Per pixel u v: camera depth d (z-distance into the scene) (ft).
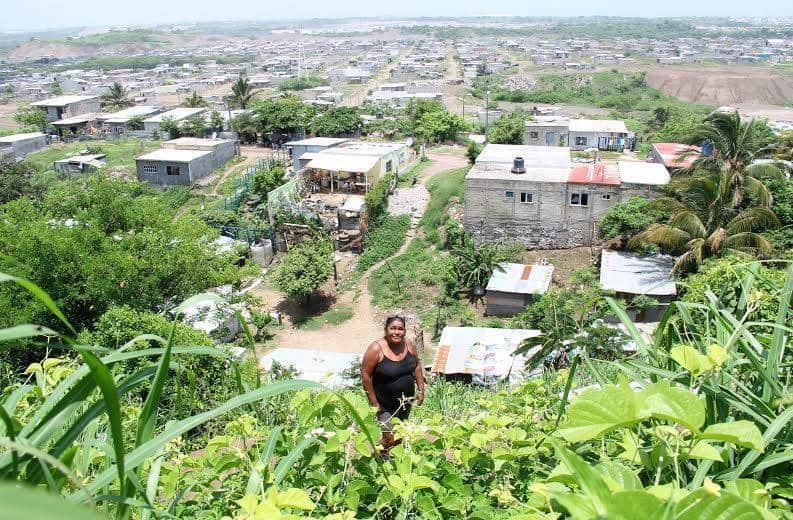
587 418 6.12
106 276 55.98
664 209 70.59
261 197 123.34
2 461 5.73
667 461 7.43
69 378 6.64
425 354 72.54
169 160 134.41
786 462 7.83
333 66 437.17
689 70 323.37
